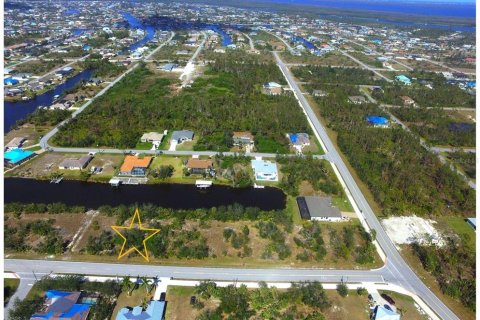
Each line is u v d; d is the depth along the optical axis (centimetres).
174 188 10400
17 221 8531
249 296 6775
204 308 6512
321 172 11319
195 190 10369
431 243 8556
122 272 7219
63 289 6600
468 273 7688
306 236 8481
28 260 7425
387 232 8894
